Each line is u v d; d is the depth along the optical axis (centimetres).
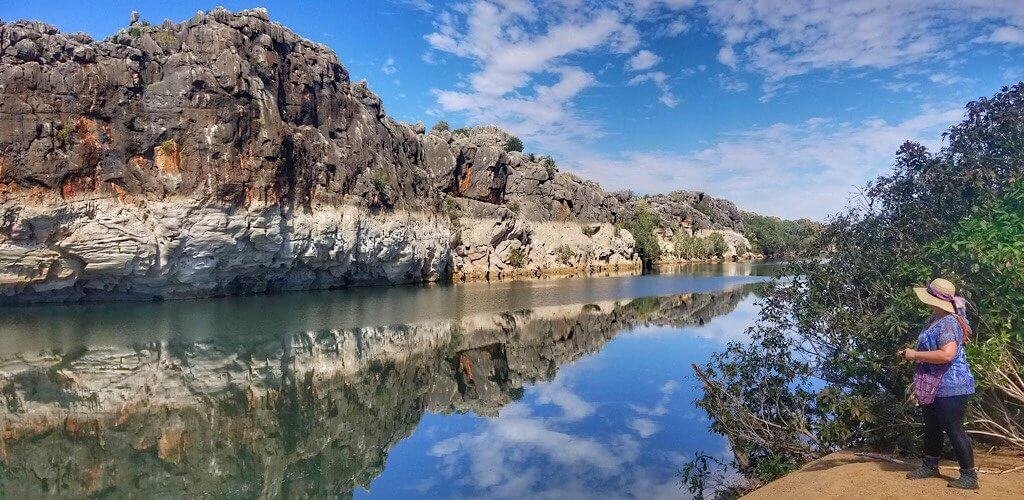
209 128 4303
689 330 3597
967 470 649
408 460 1483
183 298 4459
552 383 2302
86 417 1708
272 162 4703
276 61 5081
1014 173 966
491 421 1809
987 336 877
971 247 824
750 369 1319
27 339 2730
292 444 1589
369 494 1274
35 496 1220
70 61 3894
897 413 971
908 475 725
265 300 4559
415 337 3262
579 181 11412
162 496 1252
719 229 16675
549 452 1522
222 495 1266
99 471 1360
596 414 1864
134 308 3853
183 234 4184
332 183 5531
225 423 1716
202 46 4578
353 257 5762
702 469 1320
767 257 16612
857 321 1120
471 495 1256
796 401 1251
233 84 4450
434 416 1872
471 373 2488
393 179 6512
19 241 3675
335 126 5866
